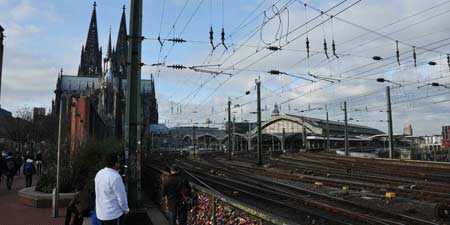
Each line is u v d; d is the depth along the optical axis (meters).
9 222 12.62
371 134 160.50
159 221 12.12
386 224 12.52
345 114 66.44
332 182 26.47
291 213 15.59
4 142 73.75
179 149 130.25
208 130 148.88
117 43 130.88
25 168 21.73
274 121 137.00
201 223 9.23
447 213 14.71
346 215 14.59
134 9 15.20
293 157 66.06
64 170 17.25
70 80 139.25
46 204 15.63
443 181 28.30
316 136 120.12
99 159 18.44
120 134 48.66
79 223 10.78
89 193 10.30
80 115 27.17
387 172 34.31
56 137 22.30
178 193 9.76
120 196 7.27
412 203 18.20
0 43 64.12
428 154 59.06
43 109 86.94
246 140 134.25
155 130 124.88
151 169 19.69
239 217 7.03
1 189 22.02
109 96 118.75
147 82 127.94
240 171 40.69
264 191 22.05
